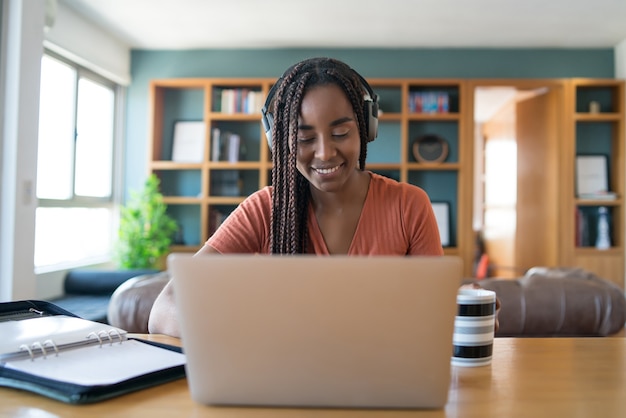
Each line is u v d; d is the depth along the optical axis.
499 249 6.62
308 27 4.54
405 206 1.12
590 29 4.55
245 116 4.84
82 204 4.56
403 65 5.07
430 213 1.14
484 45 5.00
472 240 4.78
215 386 0.69
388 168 5.02
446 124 5.11
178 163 4.88
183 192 5.22
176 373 0.83
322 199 1.14
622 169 4.83
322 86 1.01
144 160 5.22
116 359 0.85
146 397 0.75
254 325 0.67
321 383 0.68
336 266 0.65
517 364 0.93
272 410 0.69
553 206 4.93
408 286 0.65
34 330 0.92
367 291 0.66
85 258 4.71
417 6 4.03
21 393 0.77
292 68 1.07
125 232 4.49
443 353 0.67
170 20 4.41
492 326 0.93
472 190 4.79
